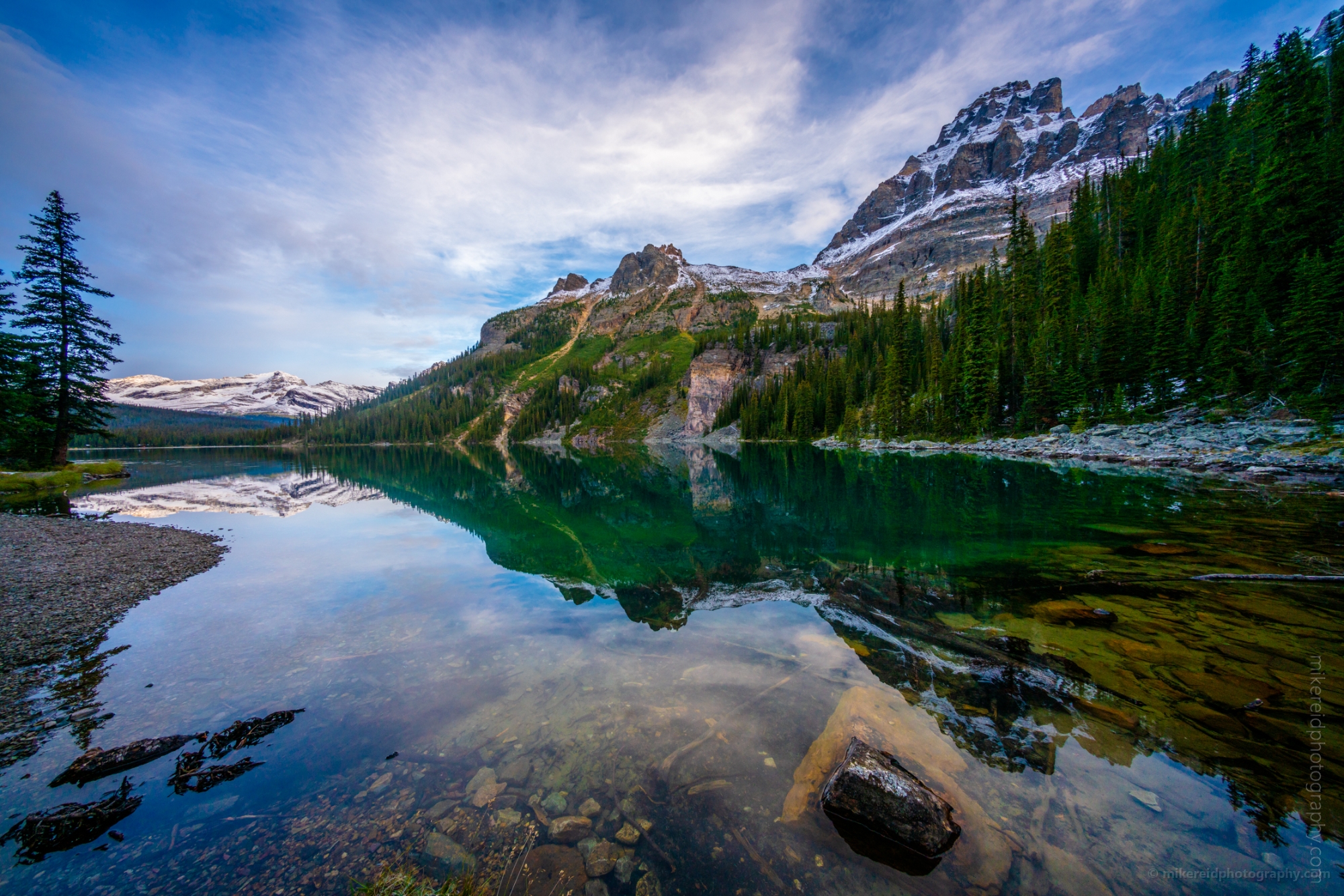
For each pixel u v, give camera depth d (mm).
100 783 4895
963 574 11031
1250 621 7508
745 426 92938
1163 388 37500
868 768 4438
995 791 4406
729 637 8305
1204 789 4250
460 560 14945
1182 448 29312
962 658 6977
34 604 10523
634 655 7699
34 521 20016
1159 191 60031
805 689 6375
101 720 6102
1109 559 11078
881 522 17875
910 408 60750
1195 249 43906
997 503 19703
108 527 19094
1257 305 33188
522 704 6305
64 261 31469
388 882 3793
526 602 10711
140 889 3750
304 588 11930
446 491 36219
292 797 4715
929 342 72125
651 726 5715
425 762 5215
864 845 4004
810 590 10789
